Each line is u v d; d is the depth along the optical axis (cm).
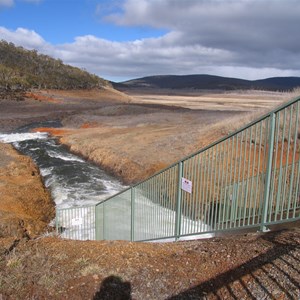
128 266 427
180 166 583
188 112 4800
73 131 3678
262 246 423
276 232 458
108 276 403
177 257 445
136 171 1895
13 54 11512
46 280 390
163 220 640
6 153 2194
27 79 8700
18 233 1023
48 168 2222
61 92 9050
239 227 477
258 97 15075
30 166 1981
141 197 722
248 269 382
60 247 489
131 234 756
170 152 1995
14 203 1259
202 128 2466
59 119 4969
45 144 3117
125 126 3562
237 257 412
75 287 382
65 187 1811
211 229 534
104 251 473
